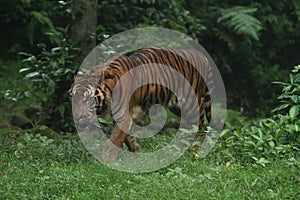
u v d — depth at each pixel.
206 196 7.45
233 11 18.44
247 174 8.36
